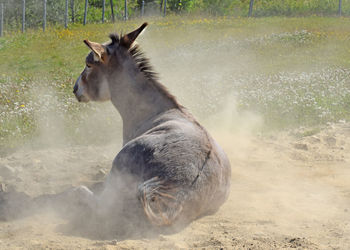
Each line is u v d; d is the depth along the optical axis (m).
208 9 51.59
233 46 31.94
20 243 6.24
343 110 15.66
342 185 9.12
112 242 6.07
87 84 8.45
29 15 50.03
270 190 8.87
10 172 9.85
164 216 6.04
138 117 7.86
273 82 20.77
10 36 40.03
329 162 10.89
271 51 30.12
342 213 7.39
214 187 6.64
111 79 8.12
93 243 6.16
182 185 6.20
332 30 36.12
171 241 6.09
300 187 9.06
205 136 6.90
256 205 7.90
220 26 40.25
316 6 48.41
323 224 6.84
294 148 12.19
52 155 11.53
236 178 9.75
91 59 8.33
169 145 6.46
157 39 36.03
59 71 26.23
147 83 7.88
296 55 28.73
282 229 6.65
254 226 6.79
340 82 19.75
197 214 6.73
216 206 7.15
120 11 54.12
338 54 28.42
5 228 6.95
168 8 54.53
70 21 50.72
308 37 33.28
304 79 20.58
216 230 6.62
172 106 7.60
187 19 45.59
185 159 6.35
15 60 30.30
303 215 7.32
